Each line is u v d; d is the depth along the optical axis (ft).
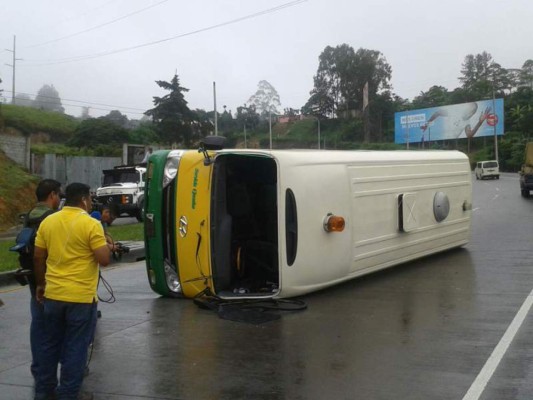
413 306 25.99
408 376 17.39
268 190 29.40
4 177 87.15
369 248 30.76
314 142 253.44
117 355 20.17
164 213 28.50
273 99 279.28
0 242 56.75
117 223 78.59
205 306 26.27
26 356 20.67
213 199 26.89
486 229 54.08
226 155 27.09
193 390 16.84
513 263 35.94
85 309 15.53
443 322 23.26
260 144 246.88
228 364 18.94
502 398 15.64
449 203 38.47
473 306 25.72
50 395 16.29
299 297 27.81
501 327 22.34
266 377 17.67
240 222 29.35
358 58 267.59
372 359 19.02
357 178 29.91
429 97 333.83
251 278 29.09
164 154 28.73
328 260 27.76
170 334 22.58
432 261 37.37
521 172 101.40
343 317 24.35
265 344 20.95
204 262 27.04
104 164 115.85
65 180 109.70
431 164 36.81
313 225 26.96
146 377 17.98
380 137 267.59
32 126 173.06
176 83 168.35
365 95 259.39
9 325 25.16
